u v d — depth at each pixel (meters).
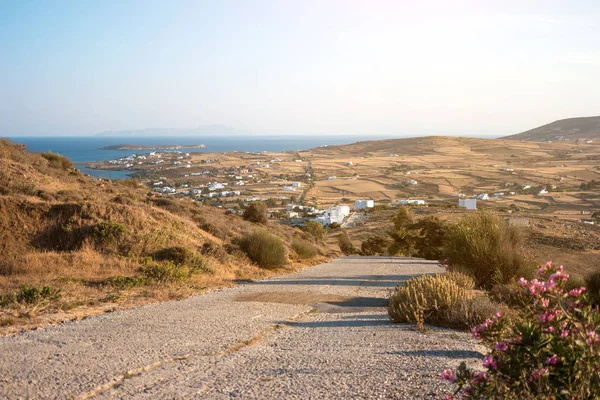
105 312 10.18
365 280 18.38
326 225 85.00
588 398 2.84
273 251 22.78
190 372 5.52
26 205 18.38
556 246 38.22
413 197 161.62
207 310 10.32
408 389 4.58
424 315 8.80
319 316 10.10
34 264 14.73
